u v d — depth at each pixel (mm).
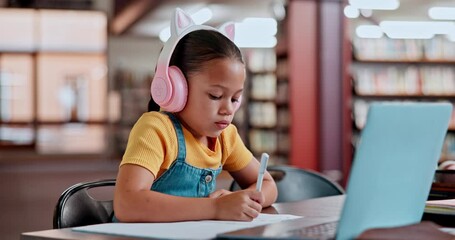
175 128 1373
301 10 8508
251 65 10500
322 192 2143
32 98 17609
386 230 1000
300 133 8523
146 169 1270
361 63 8539
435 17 12055
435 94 8445
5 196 8625
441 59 8523
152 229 1093
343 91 8430
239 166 1594
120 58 15320
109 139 14477
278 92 9219
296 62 8516
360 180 935
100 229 1108
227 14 14039
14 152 15102
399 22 11367
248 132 10336
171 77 1330
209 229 1079
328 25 8438
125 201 1220
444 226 1321
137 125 1351
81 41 18531
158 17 14430
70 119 18453
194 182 1407
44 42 18109
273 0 11078
